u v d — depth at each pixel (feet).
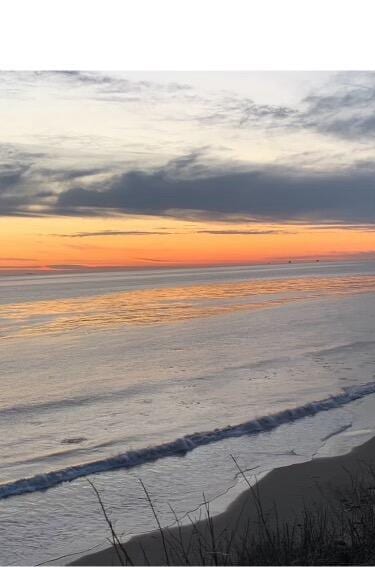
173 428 40.98
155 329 111.24
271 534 22.50
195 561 20.43
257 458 34.09
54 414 46.06
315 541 19.20
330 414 44.32
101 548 23.36
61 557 22.74
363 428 40.29
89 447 36.94
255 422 41.47
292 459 33.76
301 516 25.25
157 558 22.15
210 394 51.78
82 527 25.36
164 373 63.52
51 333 108.17
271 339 91.40
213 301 191.01
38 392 54.90
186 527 24.97
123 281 447.01
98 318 138.10
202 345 86.43
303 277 427.33
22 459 34.60
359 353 73.97
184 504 27.66
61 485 30.25
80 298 225.35
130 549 23.07
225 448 36.14
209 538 23.54
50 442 38.14
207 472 31.94
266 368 64.44
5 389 56.59
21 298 230.68
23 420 44.27
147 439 38.42
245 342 88.63
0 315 151.64
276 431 39.86
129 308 168.66
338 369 62.69
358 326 109.40
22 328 117.80
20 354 81.56
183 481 30.66
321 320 122.62
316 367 64.23
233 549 21.36
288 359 70.33
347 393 50.47
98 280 500.33
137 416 44.80
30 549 23.41
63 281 512.63
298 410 44.70
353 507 24.63
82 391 55.01
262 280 384.88
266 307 161.79
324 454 34.53
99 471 32.30
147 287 315.78
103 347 87.51
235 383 56.44
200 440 37.81
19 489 29.50
